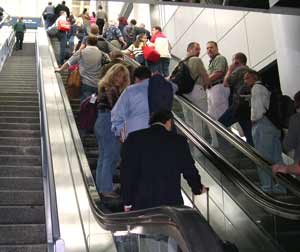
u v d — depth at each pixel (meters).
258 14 8.45
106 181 4.64
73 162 5.14
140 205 3.12
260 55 8.43
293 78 6.41
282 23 6.60
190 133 6.02
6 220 4.30
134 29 12.21
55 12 15.13
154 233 2.31
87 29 12.16
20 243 4.00
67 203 4.62
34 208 4.40
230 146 5.66
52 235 3.71
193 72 6.75
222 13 10.02
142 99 3.98
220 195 5.42
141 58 10.09
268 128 5.36
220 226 5.34
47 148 4.62
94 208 3.49
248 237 4.93
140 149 3.20
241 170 5.39
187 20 12.13
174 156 3.23
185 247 1.80
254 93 5.41
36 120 7.45
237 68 6.41
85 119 5.68
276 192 4.66
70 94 7.72
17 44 16.45
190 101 6.55
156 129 3.28
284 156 6.08
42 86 7.30
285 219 4.49
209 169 5.68
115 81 4.90
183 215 1.95
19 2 23.41
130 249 2.76
